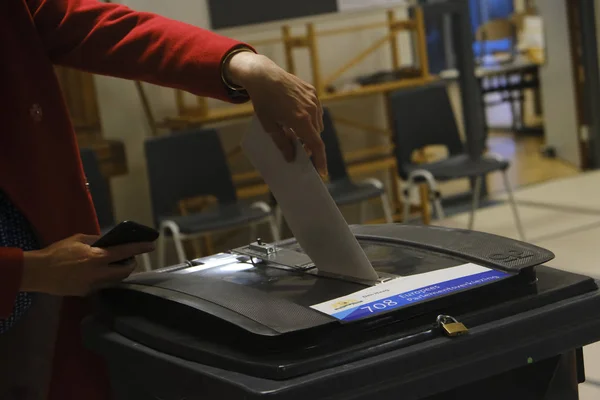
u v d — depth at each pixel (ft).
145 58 3.59
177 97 13.75
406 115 13.76
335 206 2.81
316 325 2.55
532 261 2.97
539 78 22.52
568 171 19.17
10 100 3.48
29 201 3.47
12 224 3.50
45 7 3.79
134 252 3.21
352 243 2.88
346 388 2.46
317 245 3.09
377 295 2.80
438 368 2.61
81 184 3.71
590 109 18.84
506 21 25.03
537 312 2.84
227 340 2.74
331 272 3.15
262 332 2.52
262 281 3.19
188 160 12.43
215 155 12.62
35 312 3.61
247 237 14.88
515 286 2.95
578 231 13.93
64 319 3.70
